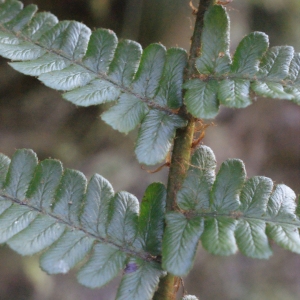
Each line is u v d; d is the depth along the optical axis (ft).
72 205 0.68
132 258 0.67
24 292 1.40
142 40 1.63
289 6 1.76
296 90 0.67
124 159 1.72
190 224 0.66
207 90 0.67
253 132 2.13
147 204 0.68
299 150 2.17
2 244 0.66
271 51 0.68
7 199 0.68
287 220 0.66
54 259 0.66
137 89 0.69
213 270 1.81
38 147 1.67
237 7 1.71
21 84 1.73
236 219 0.66
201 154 0.68
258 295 1.79
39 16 0.72
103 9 1.59
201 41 0.68
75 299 1.48
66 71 0.69
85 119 1.76
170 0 1.56
